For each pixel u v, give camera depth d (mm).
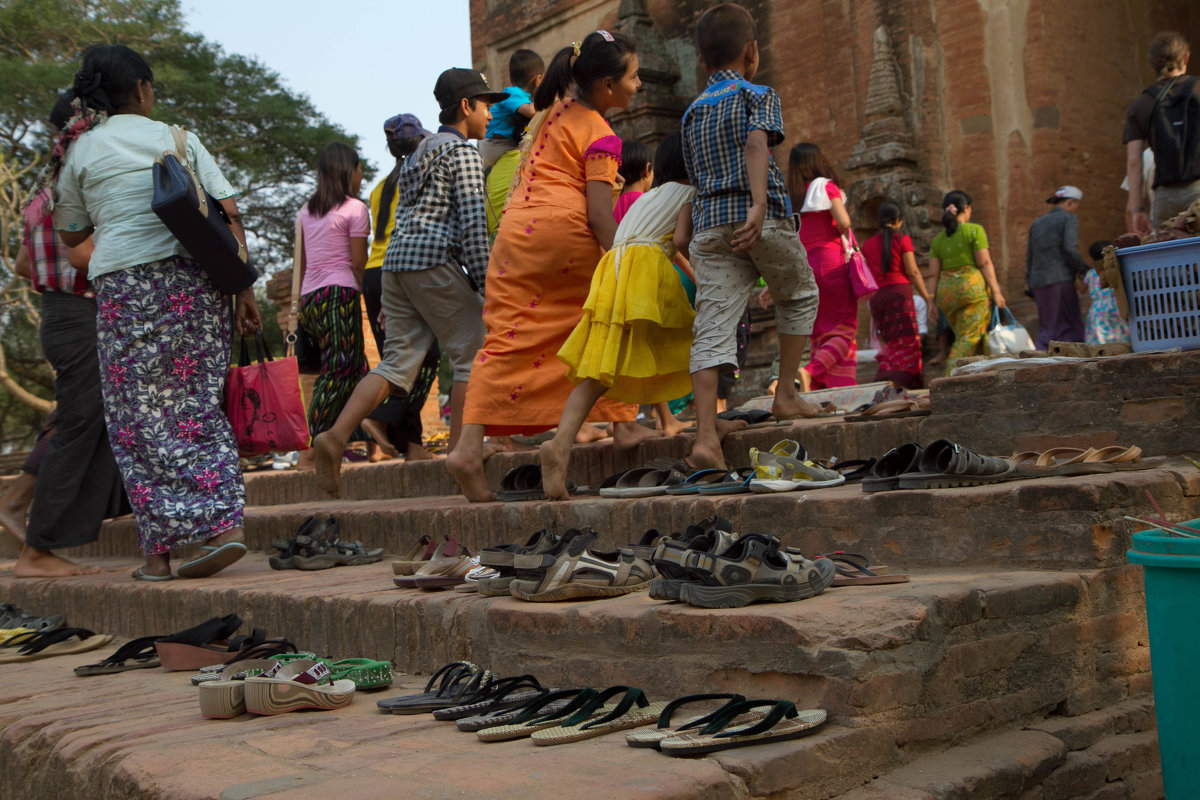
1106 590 3150
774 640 2672
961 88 12852
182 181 4934
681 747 2379
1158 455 3928
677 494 4309
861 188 13031
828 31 14102
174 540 5184
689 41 16062
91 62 5293
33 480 6652
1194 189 6227
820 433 4777
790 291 4977
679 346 4879
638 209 4828
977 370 4602
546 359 5090
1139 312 4480
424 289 5465
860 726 2514
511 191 5289
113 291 5137
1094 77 12930
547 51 17703
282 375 5367
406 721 3074
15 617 5637
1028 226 12445
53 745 3273
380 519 5629
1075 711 3016
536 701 2867
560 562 3396
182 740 2996
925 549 3451
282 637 4445
